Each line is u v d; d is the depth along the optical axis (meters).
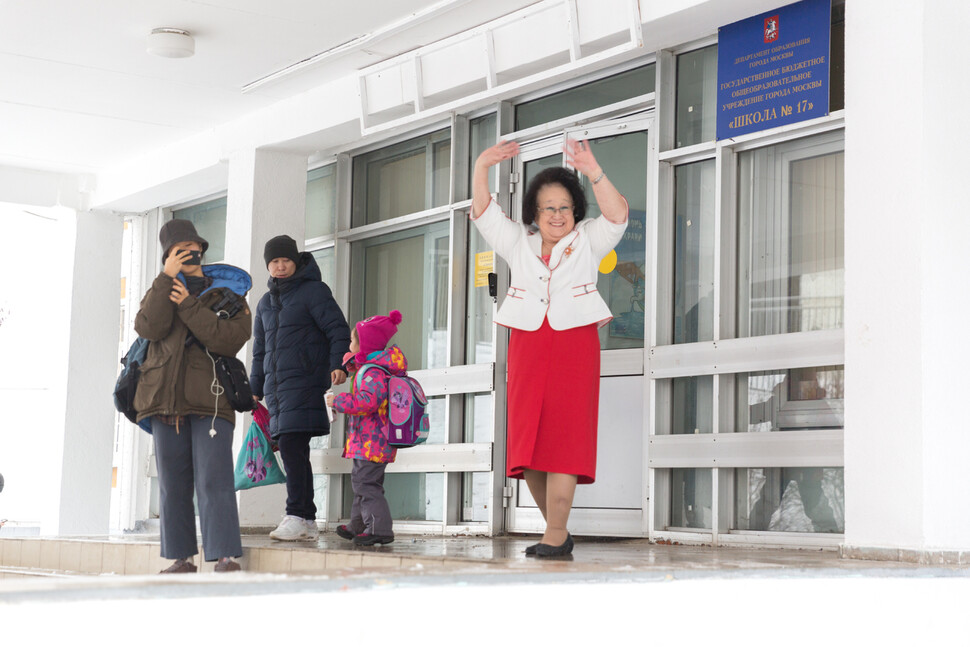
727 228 6.08
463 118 7.73
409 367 8.10
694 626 3.31
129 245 10.79
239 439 7.68
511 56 6.31
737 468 5.93
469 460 7.33
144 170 9.47
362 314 8.54
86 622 2.34
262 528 7.73
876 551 4.47
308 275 6.43
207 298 4.75
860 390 4.65
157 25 6.74
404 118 6.87
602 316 4.54
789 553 5.12
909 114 4.60
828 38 5.50
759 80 5.80
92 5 6.47
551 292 4.56
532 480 4.76
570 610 3.06
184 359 4.73
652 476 6.26
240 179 8.27
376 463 5.63
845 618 3.71
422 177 8.09
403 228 8.18
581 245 4.61
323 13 6.47
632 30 5.66
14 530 12.81
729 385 6.01
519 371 4.57
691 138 6.34
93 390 10.12
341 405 5.46
